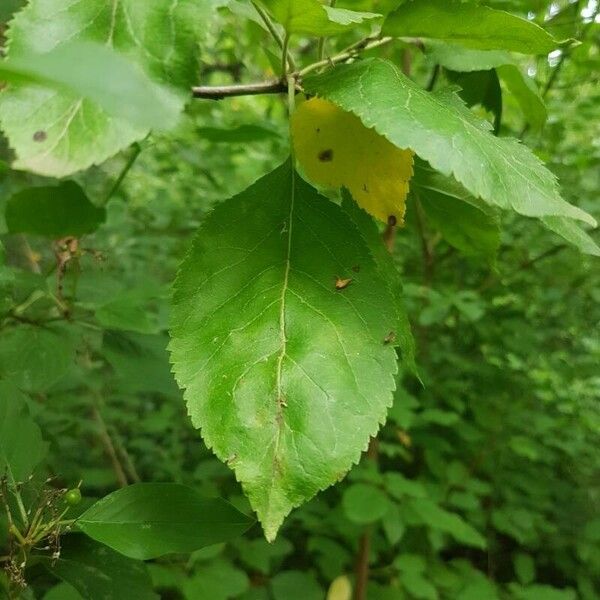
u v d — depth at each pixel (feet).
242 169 2.40
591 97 1.82
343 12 0.45
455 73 0.74
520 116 1.32
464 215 0.63
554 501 2.02
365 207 0.54
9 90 0.35
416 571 1.57
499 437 1.97
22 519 0.56
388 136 0.40
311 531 1.69
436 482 1.85
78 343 0.84
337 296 0.47
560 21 1.15
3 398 0.59
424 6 0.46
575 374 1.94
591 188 1.88
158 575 1.18
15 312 0.88
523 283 1.90
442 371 1.96
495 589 1.70
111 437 1.55
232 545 1.43
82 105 0.35
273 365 0.44
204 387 0.44
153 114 0.22
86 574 0.55
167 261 2.03
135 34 0.37
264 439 0.42
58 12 0.37
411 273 1.82
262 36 0.88
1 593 0.51
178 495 0.52
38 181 1.08
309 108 0.50
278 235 0.49
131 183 2.40
